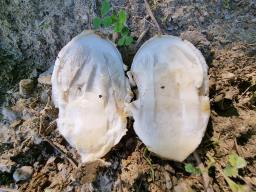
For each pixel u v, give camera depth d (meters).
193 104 0.11
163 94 0.11
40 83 0.14
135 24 0.13
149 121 0.11
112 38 0.13
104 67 0.12
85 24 0.14
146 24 0.13
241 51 0.12
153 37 0.12
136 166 0.11
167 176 0.11
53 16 0.14
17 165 0.13
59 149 0.12
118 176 0.11
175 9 0.13
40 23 0.14
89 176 0.11
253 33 0.13
